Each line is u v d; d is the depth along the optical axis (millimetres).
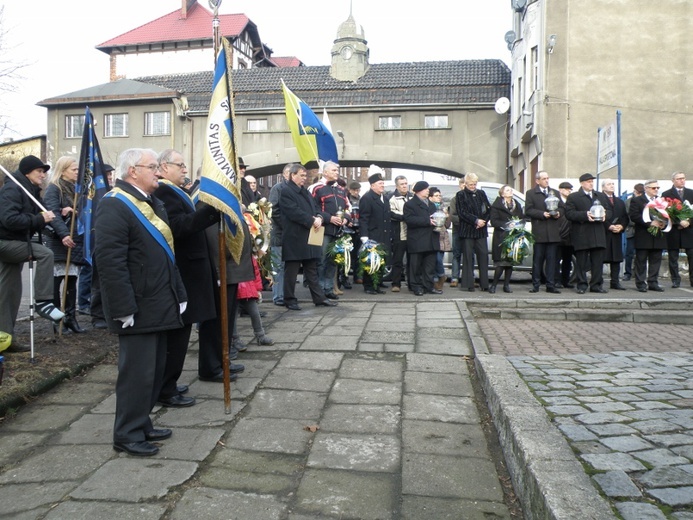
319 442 4207
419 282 10000
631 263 13195
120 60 46562
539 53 19047
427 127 31094
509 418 3902
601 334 7547
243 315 8086
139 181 4133
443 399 5023
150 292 4020
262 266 6641
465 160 30719
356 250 10828
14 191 5812
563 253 11172
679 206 10359
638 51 18109
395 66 34188
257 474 3760
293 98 10789
